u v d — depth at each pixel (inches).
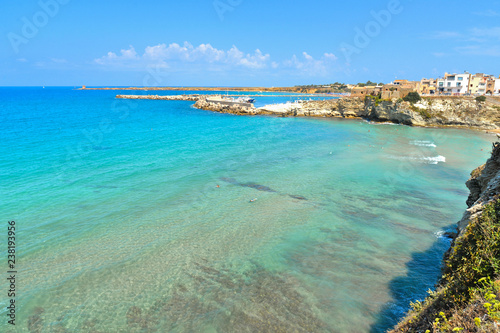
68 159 1585.9
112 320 536.1
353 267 695.1
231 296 595.8
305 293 604.7
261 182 1299.2
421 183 1307.8
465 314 295.7
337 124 3469.5
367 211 1008.9
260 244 795.4
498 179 569.0
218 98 5940.0
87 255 730.8
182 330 514.3
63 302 576.4
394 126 3309.5
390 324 519.2
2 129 2456.9
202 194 1149.1
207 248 773.9
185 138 2343.8
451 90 4456.2
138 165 1517.0
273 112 4478.3
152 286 625.3
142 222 910.4
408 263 709.9
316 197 1132.5
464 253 430.0
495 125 3048.7
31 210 959.6
